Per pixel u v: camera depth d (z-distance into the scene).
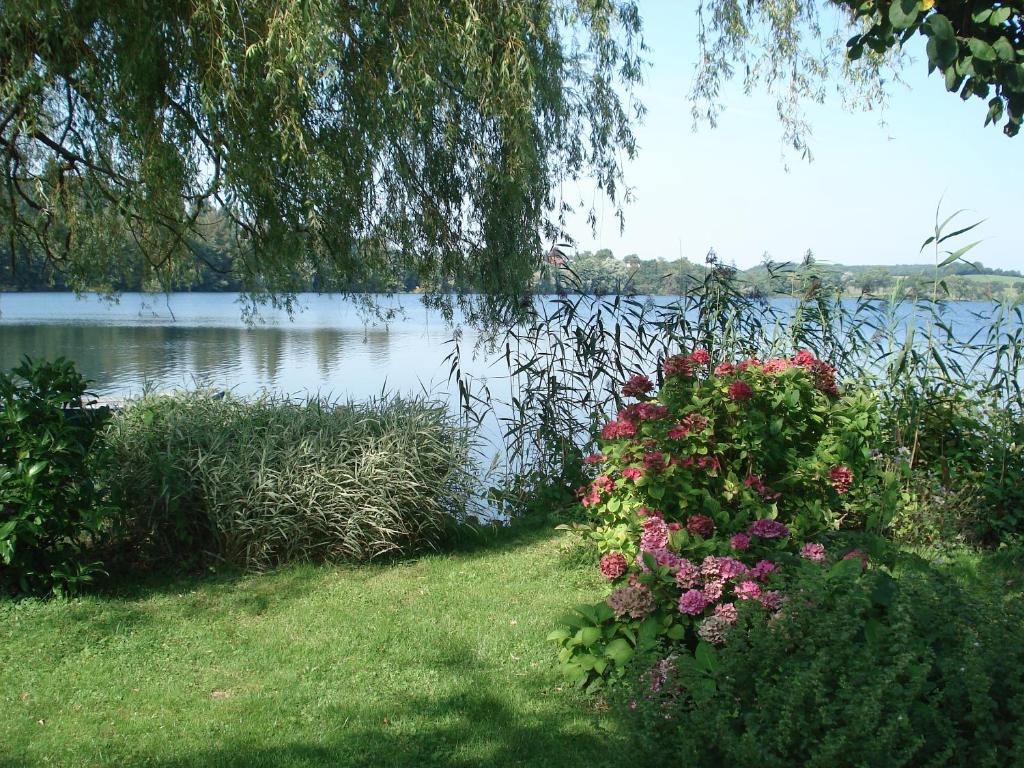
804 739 2.55
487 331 8.12
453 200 7.38
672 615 3.60
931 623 2.94
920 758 2.57
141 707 3.57
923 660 2.79
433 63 6.15
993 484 5.98
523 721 3.47
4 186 7.50
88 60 5.98
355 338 26.27
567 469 7.29
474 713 3.54
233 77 5.52
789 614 2.92
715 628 3.27
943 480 6.05
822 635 2.81
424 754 3.21
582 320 7.54
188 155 6.43
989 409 6.41
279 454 5.54
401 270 7.78
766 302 7.25
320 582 5.26
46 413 4.63
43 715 3.48
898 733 2.50
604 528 4.96
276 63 5.45
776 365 5.09
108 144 6.75
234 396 6.38
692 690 2.83
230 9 5.57
